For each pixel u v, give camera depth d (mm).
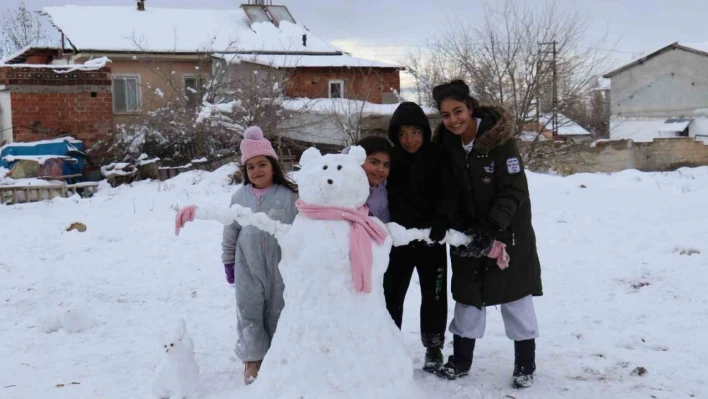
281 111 21094
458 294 4859
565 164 24859
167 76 25469
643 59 43906
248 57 24750
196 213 4230
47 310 7055
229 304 7254
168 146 21484
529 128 25078
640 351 5555
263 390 3924
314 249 4000
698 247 8766
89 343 6023
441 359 5121
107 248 9992
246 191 4980
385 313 4109
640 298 6930
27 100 20641
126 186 19328
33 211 14359
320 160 4203
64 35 29250
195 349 5773
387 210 4859
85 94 21125
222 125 20422
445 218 4562
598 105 33062
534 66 24078
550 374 5047
